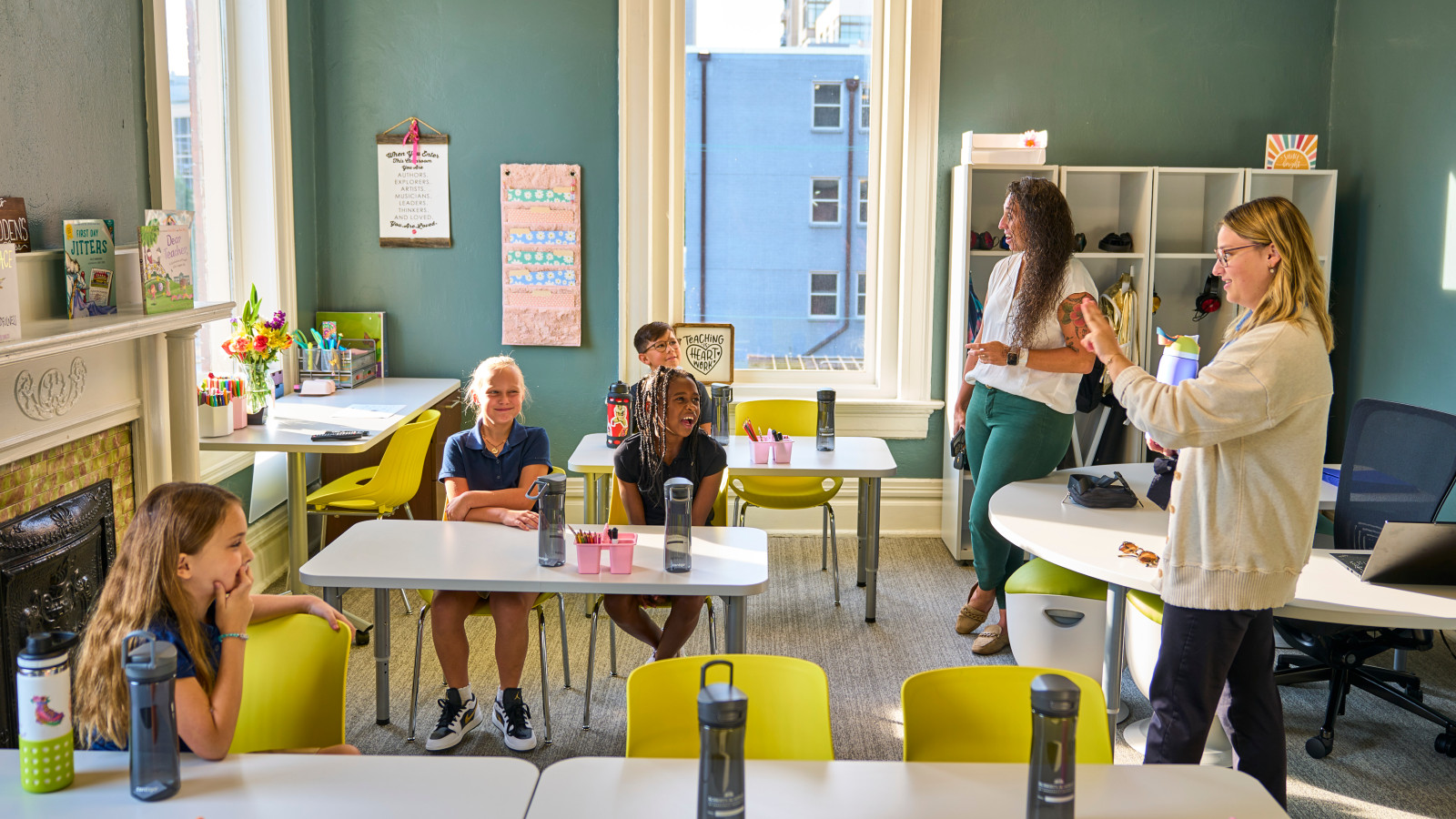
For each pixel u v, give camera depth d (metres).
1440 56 4.40
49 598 2.70
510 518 3.13
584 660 3.91
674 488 2.67
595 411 5.44
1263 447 2.17
